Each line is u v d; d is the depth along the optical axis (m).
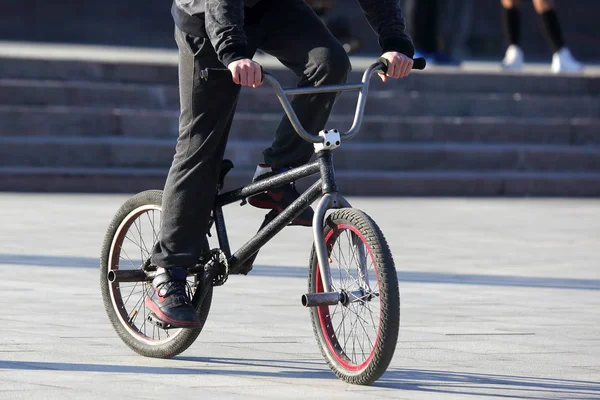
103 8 94.12
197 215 13.93
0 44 69.06
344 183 39.84
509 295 20.06
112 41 89.31
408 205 36.53
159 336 14.87
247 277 21.64
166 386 12.72
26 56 43.00
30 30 91.38
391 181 40.28
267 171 14.01
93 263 22.86
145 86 43.69
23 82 41.97
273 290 20.17
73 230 27.78
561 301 19.50
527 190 41.62
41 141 38.84
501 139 45.31
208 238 15.87
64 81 43.25
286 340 15.64
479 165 43.19
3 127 39.88
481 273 22.61
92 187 37.66
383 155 42.09
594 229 30.81
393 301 12.27
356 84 13.10
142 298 15.08
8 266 22.28
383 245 12.36
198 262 14.34
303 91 12.82
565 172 43.84
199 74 13.59
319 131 13.84
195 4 13.41
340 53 13.45
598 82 49.31
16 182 37.09
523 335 16.28
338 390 12.63
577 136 46.16
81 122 40.75
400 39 13.64
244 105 43.47
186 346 14.28
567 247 26.94
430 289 20.59
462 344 15.55
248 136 42.09
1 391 12.24
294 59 13.74
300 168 13.27
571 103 47.94
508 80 48.19
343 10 93.94
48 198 35.34
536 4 52.25
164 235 13.98
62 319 16.95
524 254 25.58
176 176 13.89
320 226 12.82
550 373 13.73
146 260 14.84
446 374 13.59
